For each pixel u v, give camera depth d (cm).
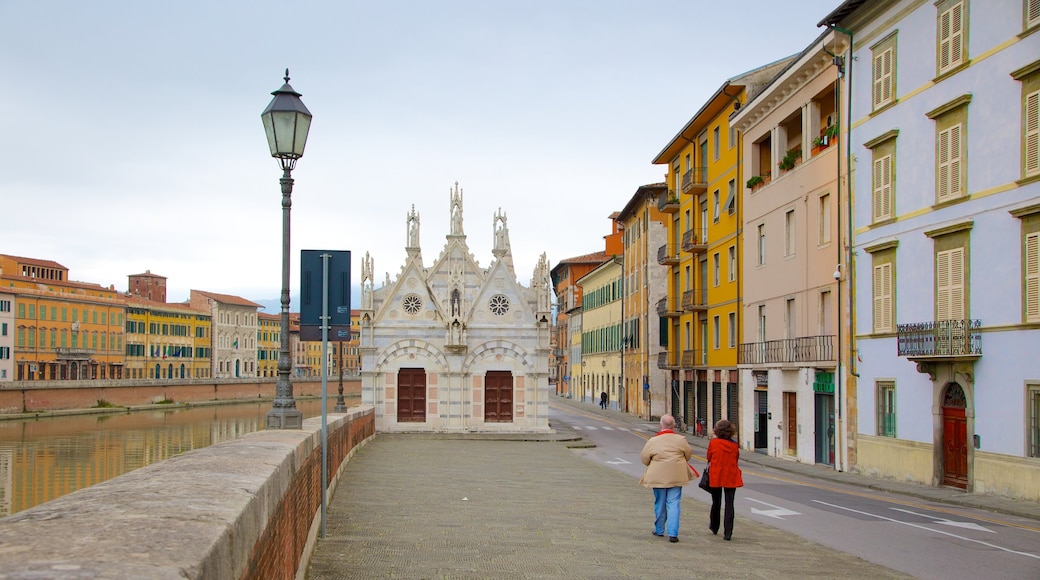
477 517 1734
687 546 1459
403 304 5381
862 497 2431
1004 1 2405
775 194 4056
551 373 17788
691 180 5372
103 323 13412
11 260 12925
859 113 3212
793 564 1315
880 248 3022
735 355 4709
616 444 4888
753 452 4225
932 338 2636
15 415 8425
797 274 3781
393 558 1270
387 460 3184
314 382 14562
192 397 11706
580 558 1319
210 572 369
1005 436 2369
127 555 345
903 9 2919
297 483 991
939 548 1515
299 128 1477
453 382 5347
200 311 16038
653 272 7119
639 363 7638
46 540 366
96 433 7244
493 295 5409
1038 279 2256
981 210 2491
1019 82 2341
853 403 3222
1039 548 1549
